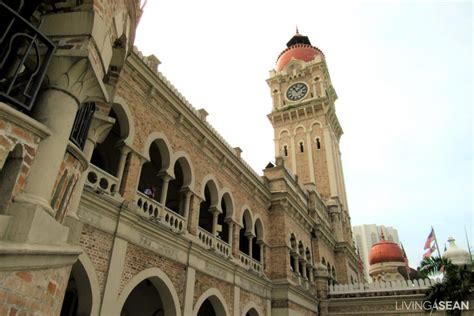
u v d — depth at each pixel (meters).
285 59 52.69
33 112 4.56
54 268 4.41
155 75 14.43
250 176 21.59
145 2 8.62
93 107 6.42
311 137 44.66
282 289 21.45
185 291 13.89
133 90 13.58
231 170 20.14
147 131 13.90
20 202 3.85
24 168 3.97
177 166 18.50
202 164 17.48
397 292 27.12
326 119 44.78
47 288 4.22
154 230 12.92
